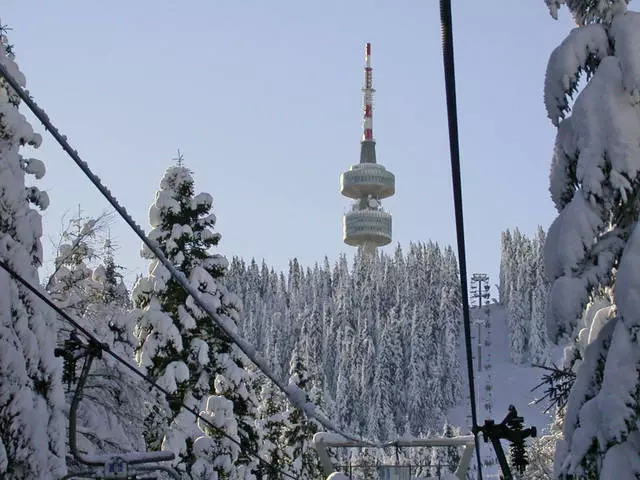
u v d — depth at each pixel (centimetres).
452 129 781
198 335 3853
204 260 3925
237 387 3841
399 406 19862
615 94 1415
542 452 3612
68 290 2478
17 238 1922
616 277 1353
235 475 3612
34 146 2033
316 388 6397
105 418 2367
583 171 1401
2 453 1755
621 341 1345
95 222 2514
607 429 1321
